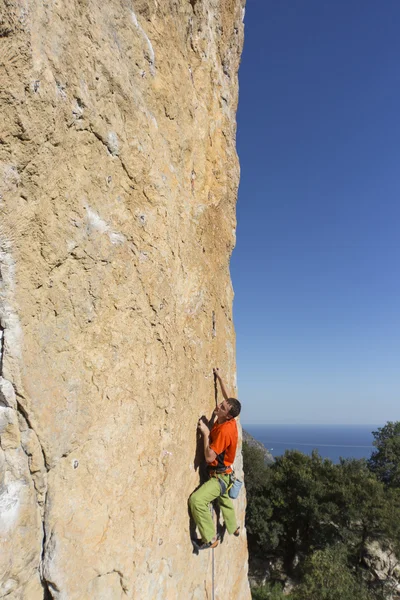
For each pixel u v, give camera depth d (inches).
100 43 99.4
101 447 99.5
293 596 777.6
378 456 1352.1
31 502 82.4
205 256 168.1
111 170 103.9
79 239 93.4
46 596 86.1
